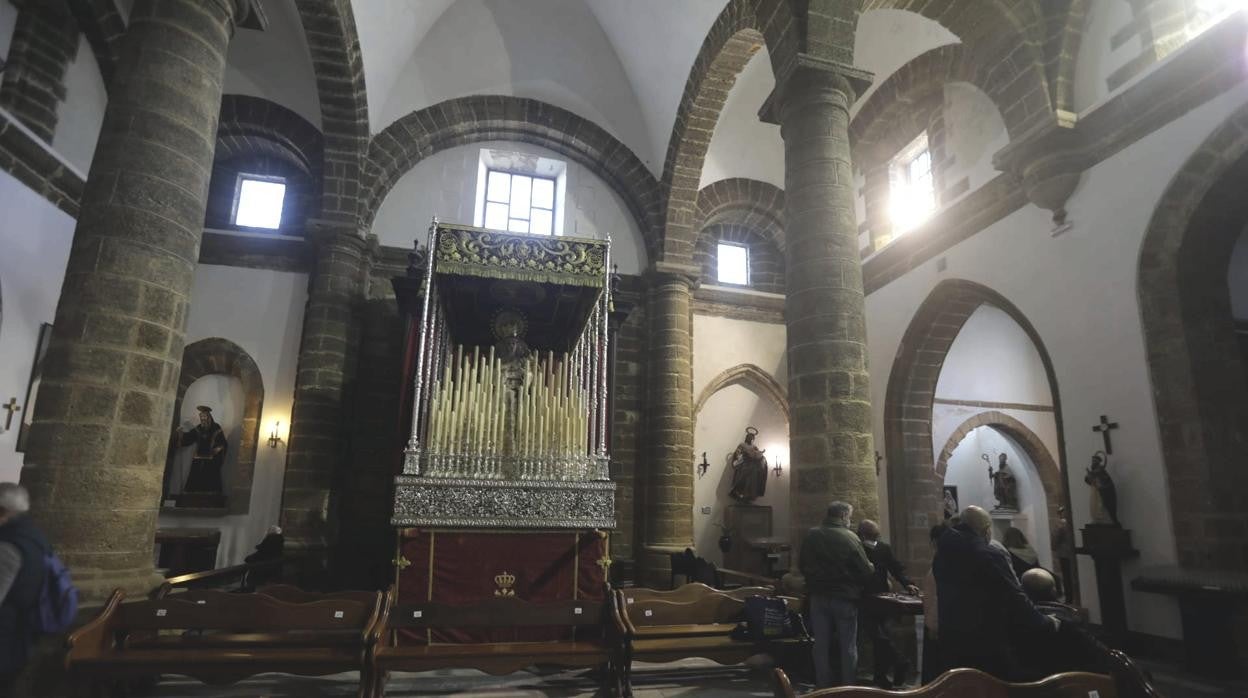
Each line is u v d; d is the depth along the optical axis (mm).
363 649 5215
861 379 7371
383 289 14109
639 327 15312
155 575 5883
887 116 14469
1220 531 7977
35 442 5438
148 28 6293
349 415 13305
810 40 8195
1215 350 8531
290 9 12023
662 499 14016
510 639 7113
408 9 12625
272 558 10977
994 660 4410
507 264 8289
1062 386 10117
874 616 6996
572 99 14984
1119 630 8820
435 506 7273
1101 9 9883
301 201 14445
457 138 14883
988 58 10992
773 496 16703
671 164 14633
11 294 9953
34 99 10773
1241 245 11523
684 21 12695
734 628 6445
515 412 8211
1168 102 8805
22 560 3729
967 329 17688
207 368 13414
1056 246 10398
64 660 4746
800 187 7930
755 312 16938
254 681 6430
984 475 19141
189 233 6254
